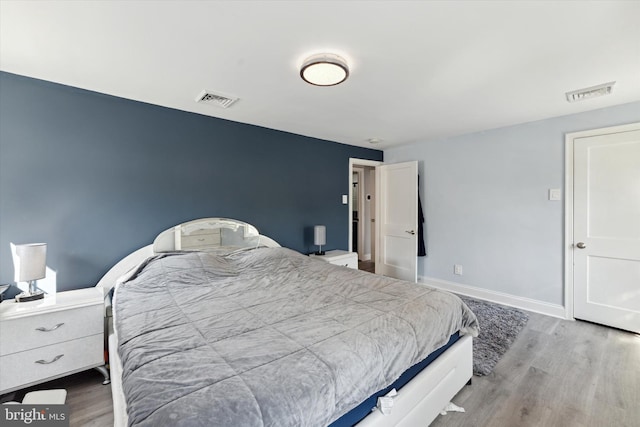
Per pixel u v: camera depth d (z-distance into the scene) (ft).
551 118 10.20
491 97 8.17
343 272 8.33
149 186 8.62
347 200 14.43
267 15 4.62
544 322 9.77
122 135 8.14
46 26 4.88
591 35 5.17
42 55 5.87
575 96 8.11
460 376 6.04
